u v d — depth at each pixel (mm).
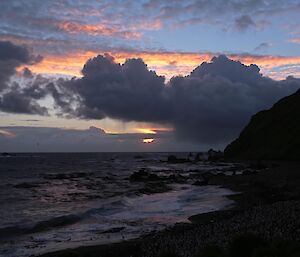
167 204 32812
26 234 21203
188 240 16406
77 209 30984
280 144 108500
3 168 97625
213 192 40688
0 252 17203
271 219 18219
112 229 22094
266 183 43938
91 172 84625
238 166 92250
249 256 11297
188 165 114875
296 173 50625
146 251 15633
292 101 129000
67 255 15281
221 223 19375
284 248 10977
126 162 143875
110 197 40000
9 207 32344
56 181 62188
